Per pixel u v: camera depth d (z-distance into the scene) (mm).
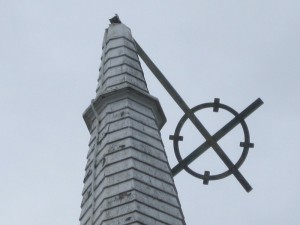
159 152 20938
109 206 18797
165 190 19781
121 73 23062
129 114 21469
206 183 23969
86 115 22641
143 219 18375
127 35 24719
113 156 20250
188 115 24062
